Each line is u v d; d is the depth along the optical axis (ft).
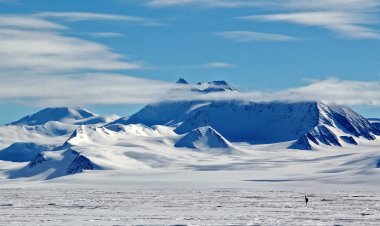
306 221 553.64
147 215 592.60
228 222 542.98
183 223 533.14
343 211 648.38
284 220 560.20
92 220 545.85
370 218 580.30
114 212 622.54
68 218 561.43
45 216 578.66
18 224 517.55
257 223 538.88
